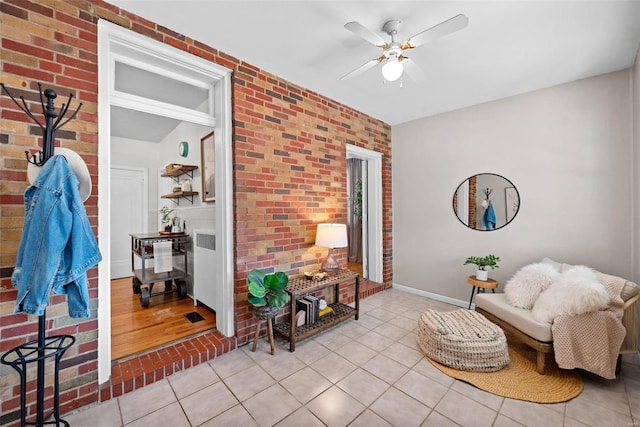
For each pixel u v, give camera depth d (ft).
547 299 6.77
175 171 12.38
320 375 6.49
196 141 11.57
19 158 4.69
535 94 9.62
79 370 5.24
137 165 16.02
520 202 9.94
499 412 5.34
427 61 7.80
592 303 6.11
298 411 5.33
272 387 6.03
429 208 12.49
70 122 5.16
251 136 8.01
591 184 8.58
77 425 4.89
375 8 5.78
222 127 7.70
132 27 5.92
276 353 7.48
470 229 11.19
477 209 11.00
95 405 5.37
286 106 8.96
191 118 7.49
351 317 9.91
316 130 9.98
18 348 3.97
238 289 7.77
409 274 13.24
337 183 10.84
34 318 4.80
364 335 8.59
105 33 5.73
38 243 3.77
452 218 11.71
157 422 5.02
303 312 8.54
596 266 8.49
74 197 4.09
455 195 11.63
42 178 3.92
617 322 6.00
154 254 11.05
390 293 13.00
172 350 7.04
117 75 8.10
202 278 10.20
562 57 7.56
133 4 5.66
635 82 7.68
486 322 7.54
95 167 5.45
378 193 13.37
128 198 15.74
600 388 6.04
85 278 4.22
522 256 9.91
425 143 12.63
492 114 10.61
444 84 9.25
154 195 16.58
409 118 12.84
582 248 8.73
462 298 11.40
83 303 4.15
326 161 10.37
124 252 15.53
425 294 12.58
